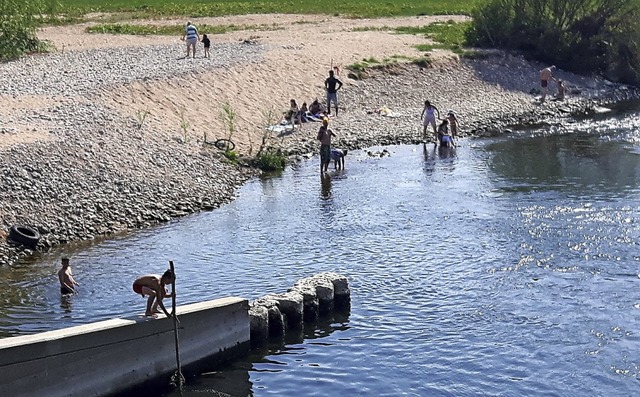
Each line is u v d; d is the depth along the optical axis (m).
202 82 51.56
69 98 45.53
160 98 48.22
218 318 24.11
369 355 24.48
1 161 35.75
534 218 35.41
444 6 98.12
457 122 54.78
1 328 25.31
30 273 29.88
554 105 61.44
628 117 58.09
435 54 66.31
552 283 28.83
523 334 25.41
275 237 33.62
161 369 22.83
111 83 48.44
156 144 41.94
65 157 37.41
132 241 33.25
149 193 37.41
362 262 30.98
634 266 30.03
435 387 22.77
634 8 71.25
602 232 33.44
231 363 24.25
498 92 63.31
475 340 25.12
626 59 70.75
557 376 23.14
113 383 21.97
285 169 44.53
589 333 25.36
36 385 20.72
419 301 27.75
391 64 62.66
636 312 26.59
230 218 36.16
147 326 22.52
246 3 99.38
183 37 69.44
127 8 93.38
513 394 22.33
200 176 40.53
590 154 47.00
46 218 33.75
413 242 32.94
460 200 38.28
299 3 99.88
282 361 24.34
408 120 54.62
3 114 42.06
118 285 28.69
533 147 49.09
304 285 27.08
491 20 72.31
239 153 45.06
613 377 23.03
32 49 60.03
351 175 43.03
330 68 59.91
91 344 21.53
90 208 35.06
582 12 71.38
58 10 86.81
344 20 85.75
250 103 51.66
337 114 54.28
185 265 30.62
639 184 40.28
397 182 41.62
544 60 70.75
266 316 25.33
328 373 23.62
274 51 61.09
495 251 31.78
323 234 34.00
